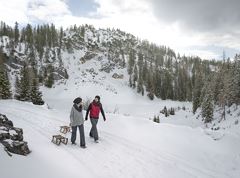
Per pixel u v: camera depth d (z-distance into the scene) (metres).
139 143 12.36
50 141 11.04
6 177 6.09
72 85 111.69
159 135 13.82
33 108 21.27
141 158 10.29
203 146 12.62
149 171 9.05
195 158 11.13
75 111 11.04
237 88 54.62
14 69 103.06
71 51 142.88
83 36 167.62
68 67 128.88
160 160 10.28
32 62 111.00
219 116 56.75
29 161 7.61
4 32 127.25
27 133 11.70
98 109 12.16
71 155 9.62
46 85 105.19
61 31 150.25
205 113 58.66
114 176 8.25
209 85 67.25
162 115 80.81
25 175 6.61
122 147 11.51
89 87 113.12
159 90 126.44
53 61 121.44
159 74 134.50
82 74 126.06
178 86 129.25
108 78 131.88
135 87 127.38
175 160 10.51
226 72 67.19
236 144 12.80
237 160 11.05
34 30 142.38
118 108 92.38
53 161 8.45
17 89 59.97
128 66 142.50
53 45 135.75
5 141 8.06
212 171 9.85
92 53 147.00
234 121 46.94
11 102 24.44
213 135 14.09
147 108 96.88
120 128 14.98
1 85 44.66
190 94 125.75
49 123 15.02
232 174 9.77
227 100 55.72
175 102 121.50
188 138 13.58
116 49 171.38
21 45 121.94
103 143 11.89
